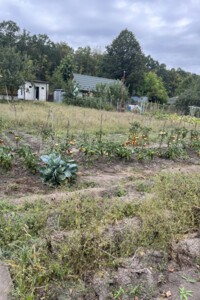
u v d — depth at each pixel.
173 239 2.26
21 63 19.30
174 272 1.97
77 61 43.19
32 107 13.95
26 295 1.62
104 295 1.70
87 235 2.04
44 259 1.86
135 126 7.22
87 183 3.71
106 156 4.93
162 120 12.33
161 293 1.76
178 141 6.38
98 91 22.02
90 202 2.76
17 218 2.45
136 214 2.57
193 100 26.08
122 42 40.50
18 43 37.69
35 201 2.89
